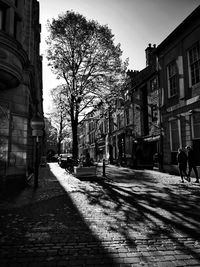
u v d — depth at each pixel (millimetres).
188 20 13648
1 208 6059
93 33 15648
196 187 9555
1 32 7996
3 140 9617
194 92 13406
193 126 13422
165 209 5934
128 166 23281
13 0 9375
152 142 19625
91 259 3197
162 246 3645
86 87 16281
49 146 64312
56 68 16312
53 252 3412
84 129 53469
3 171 9430
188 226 4605
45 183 11219
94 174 13523
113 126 31203
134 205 6379
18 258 3217
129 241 3846
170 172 15602
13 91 10227
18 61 9094
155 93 18719
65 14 15750
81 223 4789
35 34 17453
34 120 10273
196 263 3084
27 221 4910
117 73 16469
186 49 14258
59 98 19219
